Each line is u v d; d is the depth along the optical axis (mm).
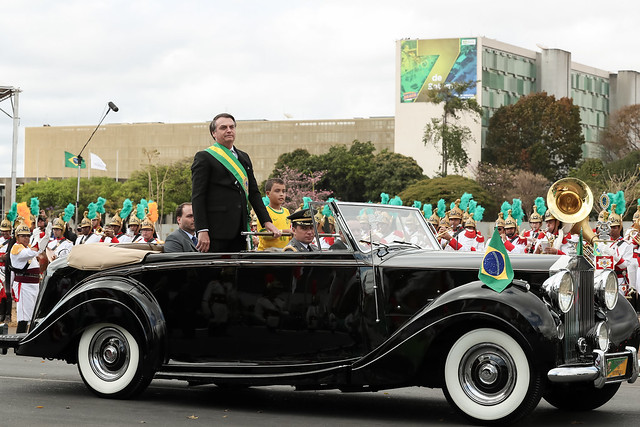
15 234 14828
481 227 46812
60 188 91062
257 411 7828
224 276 7949
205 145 134750
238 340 7887
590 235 9633
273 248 8312
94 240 17469
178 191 89938
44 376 9961
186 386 9375
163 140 137250
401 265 7477
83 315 8250
